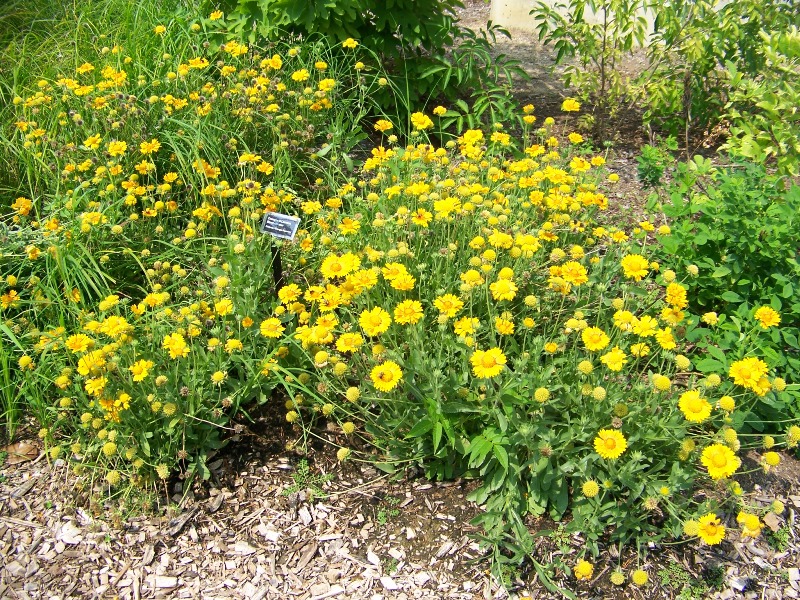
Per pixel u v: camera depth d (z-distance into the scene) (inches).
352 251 131.5
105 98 165.9
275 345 123.2
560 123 225.6
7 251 139.4
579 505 105.9
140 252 147.9
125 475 114.0
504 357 101.0
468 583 103.3
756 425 118.7
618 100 227.9
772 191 142.6
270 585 103.4
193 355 115.9
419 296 127.0
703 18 201.5
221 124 174.6
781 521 111.7
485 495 111.2
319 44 190.2
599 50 209.6
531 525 108.9
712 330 134.6
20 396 127.6
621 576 97.3
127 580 103.7
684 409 97.7
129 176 161.9
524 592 101.9
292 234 123.0
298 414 113.4
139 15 210.2
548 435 103.0
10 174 169.3
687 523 96.6
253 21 195.2
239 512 112.6
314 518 111.9
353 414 114.0
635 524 104.6
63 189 161.3
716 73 206.4
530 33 319.6
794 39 171.6
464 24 338.3
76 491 115.0
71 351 117.5
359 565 105.7
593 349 104.4
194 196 160.4
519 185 142.3
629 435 106.3
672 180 190.4
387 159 151.6
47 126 177.2
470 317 118.0
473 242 122.1
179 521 111.0
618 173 197.9
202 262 144.3
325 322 109.7
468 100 227.5
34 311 134.4
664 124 213.5
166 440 114.0
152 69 194.2
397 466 117.5
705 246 140.6
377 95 203.9
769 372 120.0
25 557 106.4
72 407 119.2
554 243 139.5
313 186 171.0
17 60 195.8
